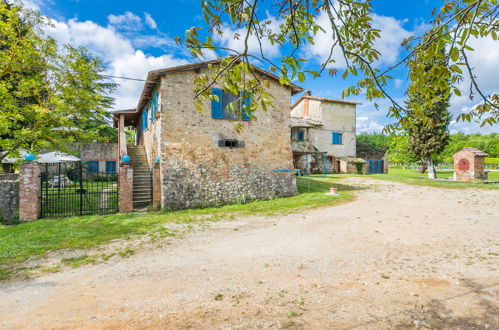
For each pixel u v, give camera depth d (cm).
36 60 1045
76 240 648
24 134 999
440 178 2066
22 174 849
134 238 673
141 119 1808
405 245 584
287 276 433
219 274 448
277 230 747
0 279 442
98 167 2083
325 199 1214
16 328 293
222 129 1174
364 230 719
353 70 206
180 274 452
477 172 1848
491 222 766
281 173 1311
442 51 196
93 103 1173
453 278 407
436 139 1948
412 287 379
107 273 461
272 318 303
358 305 330
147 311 328
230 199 1168
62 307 344
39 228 757
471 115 200
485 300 337
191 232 734
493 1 181
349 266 472
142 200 1128
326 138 2661
